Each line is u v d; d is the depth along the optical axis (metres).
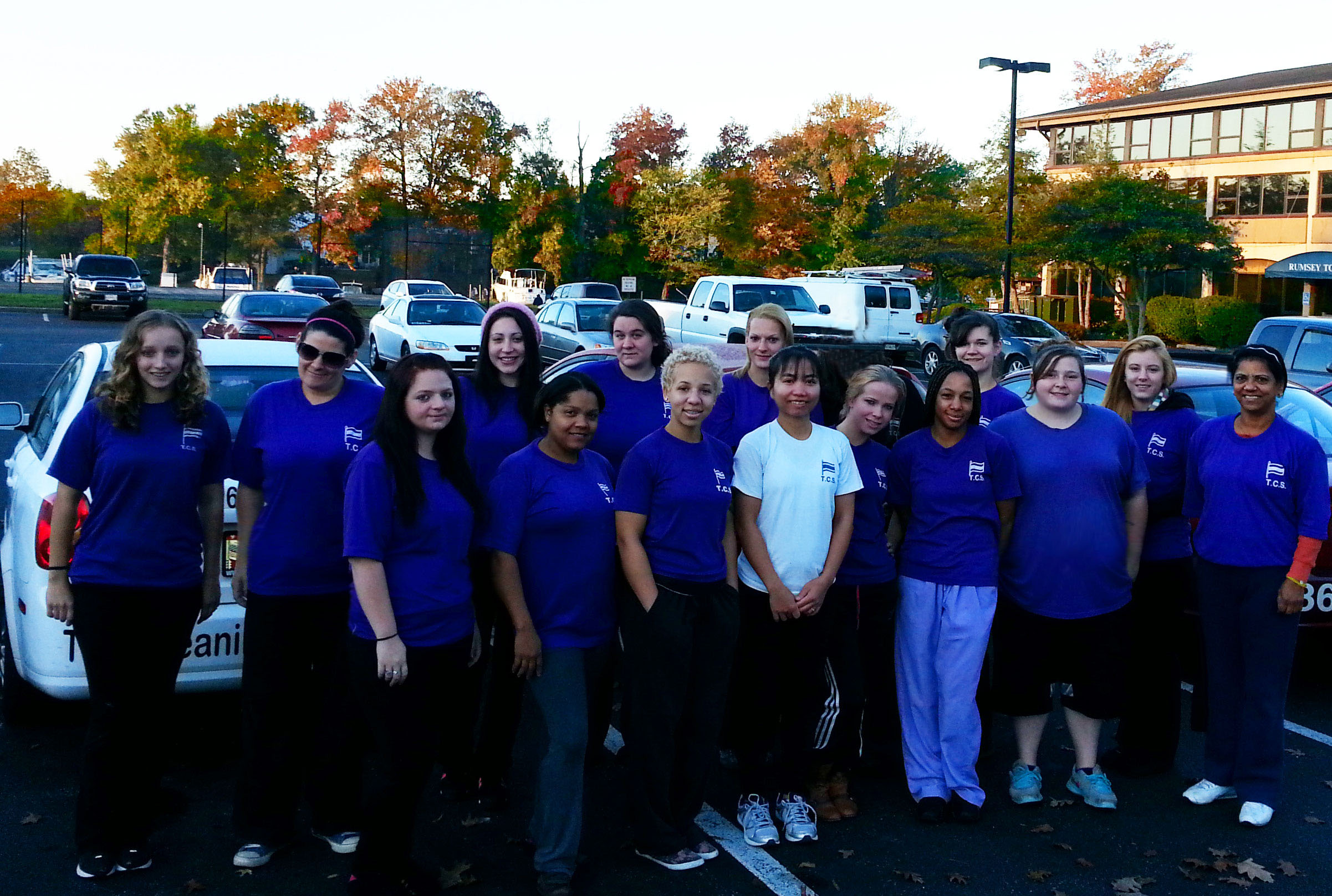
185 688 4.58
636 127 61.94
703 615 3.96
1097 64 63.00
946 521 4.48
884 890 3.89
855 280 27.22
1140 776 4.92
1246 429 4.47
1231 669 4.54
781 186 53.00
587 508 3.85
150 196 68.38
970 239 34.91
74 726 5.17
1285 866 4.04
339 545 3.94
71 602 3.84
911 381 7.08
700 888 3.89
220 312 19.36
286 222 64.25
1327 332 11.42
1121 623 4.52
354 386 4.13
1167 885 3.94
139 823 3.97
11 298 42.88
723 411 4.90
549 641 3.85
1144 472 4.61
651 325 4.75
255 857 3.93
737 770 4.98
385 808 3.63
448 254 54.62
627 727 4.01
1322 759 5.10
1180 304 35.50
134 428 3.80
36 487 4.68
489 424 4.56
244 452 3.98
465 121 61.34
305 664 3.96
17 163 81.56
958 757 4.46
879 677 4.77
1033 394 4.64
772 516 4.21
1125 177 34.69
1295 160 39.22
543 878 3.77
